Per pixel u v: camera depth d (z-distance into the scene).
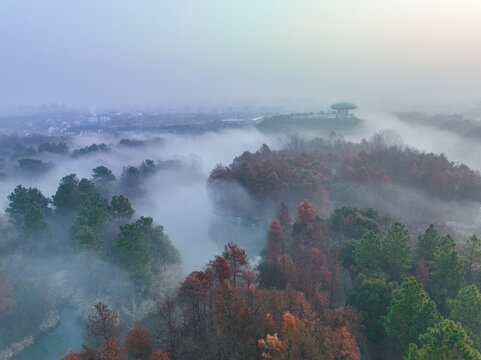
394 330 45.62
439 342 35.59
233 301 47.06
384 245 61.28
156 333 54.41
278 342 37.84
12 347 56.50
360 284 54.09
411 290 44.47
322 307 49.97
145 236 75.94
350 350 40.22
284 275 60.41
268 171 115.50
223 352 43.75
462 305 44.53
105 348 41.41
